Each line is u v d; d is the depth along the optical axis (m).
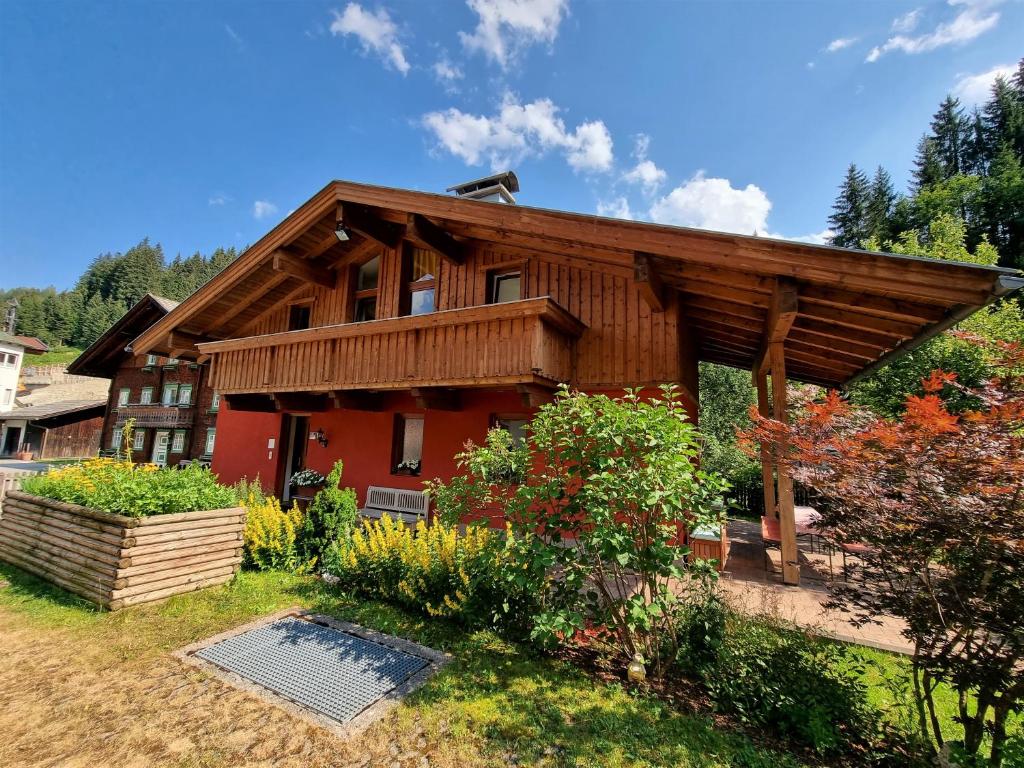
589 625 3.68
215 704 2.79
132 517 4.37
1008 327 10.05
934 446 2.42
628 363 7.16
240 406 10.15
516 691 3.01
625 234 5.68
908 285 4.03
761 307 6.39
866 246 17.03
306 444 10.84
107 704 2.77
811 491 3.15
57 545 4.83
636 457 3.37
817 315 5.50
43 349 48.84
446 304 9.01
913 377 10.60
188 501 4.87
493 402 8.15
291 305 11.41
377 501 9.11
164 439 23.28
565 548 3.46
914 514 2.41
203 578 4.76
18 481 6.54
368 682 3.07
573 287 7.80
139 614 4.07
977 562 2.37
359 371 8.12
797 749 2.57
